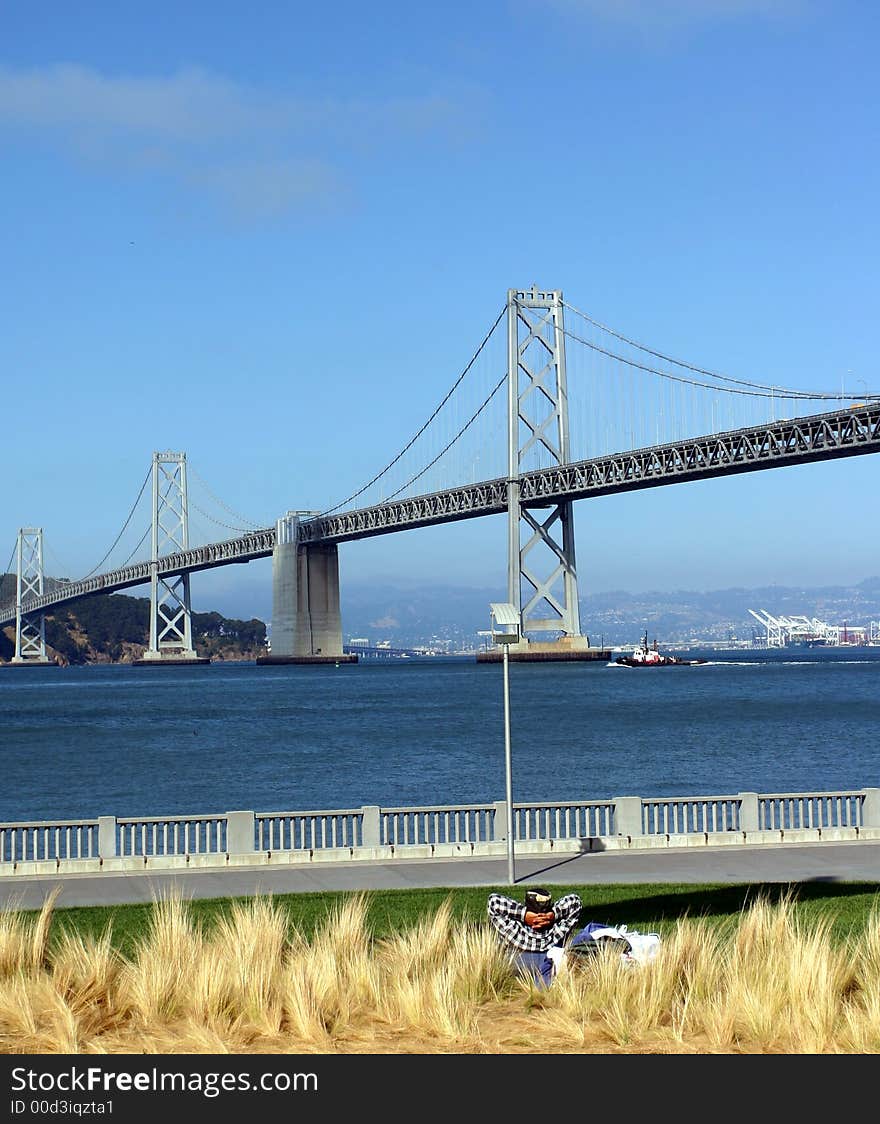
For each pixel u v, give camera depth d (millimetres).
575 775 58688
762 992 13445
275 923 15891
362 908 17391
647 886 21750
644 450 147250
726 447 134500
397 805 49062
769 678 169875
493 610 23047
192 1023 13070
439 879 22875
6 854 36656
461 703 117250
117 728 95062
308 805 49812
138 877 23531
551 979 14492
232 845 24969
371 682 171500
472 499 175750
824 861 24438
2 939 15359
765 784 54531
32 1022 13047
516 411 169500
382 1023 13445
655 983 13688
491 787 54406
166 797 53281
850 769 60688
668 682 157625
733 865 24047
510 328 169375
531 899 15352
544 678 172500
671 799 27031
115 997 13953
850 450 119875
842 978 14219
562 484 162500
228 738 82750
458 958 14758
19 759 70438
